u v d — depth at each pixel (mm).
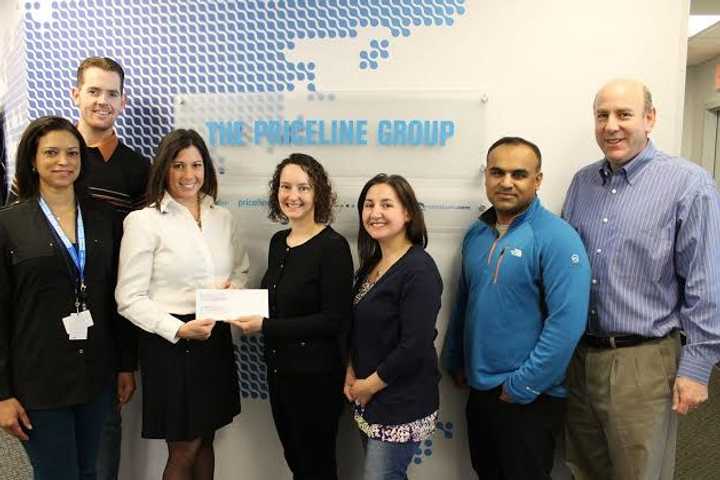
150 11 2033
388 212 1563
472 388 1752
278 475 2166
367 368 1567
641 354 1587
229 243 1794
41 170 1490
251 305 1669
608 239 1621
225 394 1735
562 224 1570
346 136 1978
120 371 1774
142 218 1631
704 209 1491
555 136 1886
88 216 1615
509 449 1606
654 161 1596
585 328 1620
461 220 1949
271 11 1970
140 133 2104
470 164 1925
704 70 5348
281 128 2016
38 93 2137
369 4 1914
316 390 1677
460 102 1909
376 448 1548
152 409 1646
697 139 5492
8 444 2660
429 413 1557
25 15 2107
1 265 1449
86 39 2084
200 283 1677
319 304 1662
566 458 1885
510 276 1569
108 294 1637
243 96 2027
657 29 1808
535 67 1868
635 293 1591
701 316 1495
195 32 2020
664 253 1544
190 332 1598
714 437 2814
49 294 1489
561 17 1842
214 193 1800
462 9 1877
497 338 1604
